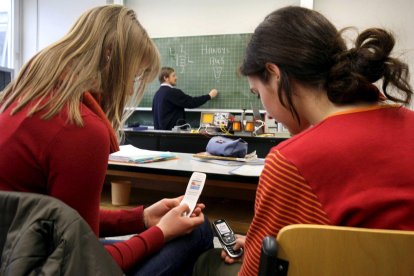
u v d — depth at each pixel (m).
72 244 0.50
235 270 0.91
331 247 0.49
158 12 5.02
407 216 0.51
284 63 0.63
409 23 4.00
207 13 4.79
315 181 0.54
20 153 0.66
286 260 0.50
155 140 2.95
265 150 2.67
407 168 0.53
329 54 0.61
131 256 0.80
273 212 0.58
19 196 0.54
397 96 0.63
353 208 0.52
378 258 0.48
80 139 0.67
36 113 0.67
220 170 1.40
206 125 3.56
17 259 0.48
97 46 0.77
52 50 0.75
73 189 0.67
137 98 0.91
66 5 5.22
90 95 0.75
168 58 4.98
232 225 1.44
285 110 0.68
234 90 4.70
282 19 0.66
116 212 1.06
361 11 4.16
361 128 0.57
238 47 4.66
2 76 2.83
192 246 0.97
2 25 5.41
